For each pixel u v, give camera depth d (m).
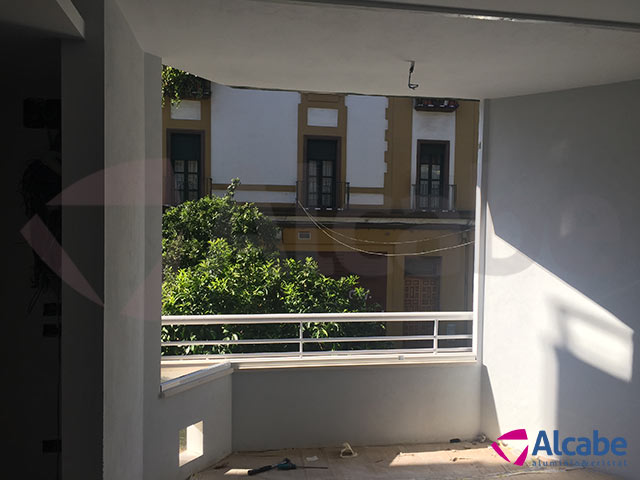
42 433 2.19
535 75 3.23
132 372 2.40
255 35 2.58
